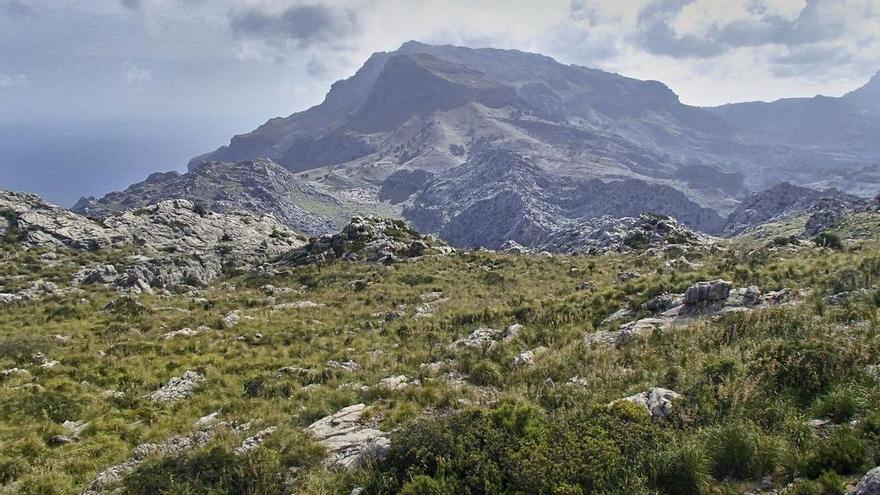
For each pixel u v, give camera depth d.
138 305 40.19
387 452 11.94
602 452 9.91
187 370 24.70
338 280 54.22
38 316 37.75
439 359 23.55
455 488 10.06
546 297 34.50
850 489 7.86
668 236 77.56
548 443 10.69
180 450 15.14
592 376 16.31
